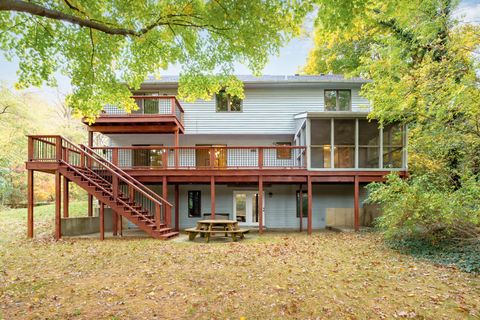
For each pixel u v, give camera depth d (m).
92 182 10.82
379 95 10.95
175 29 7.38
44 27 6.59
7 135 21.61
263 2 6.04
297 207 15.84
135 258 7.46
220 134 15.90
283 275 5.91
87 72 7.57
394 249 8.40
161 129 13.88
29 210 10.85
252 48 7.11
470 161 9.30
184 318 4.08
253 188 15.95
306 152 12.51
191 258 7.44
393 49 11.55
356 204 12.39
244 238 11.18
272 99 16.00
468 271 6.05
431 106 9.49
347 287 5.23
